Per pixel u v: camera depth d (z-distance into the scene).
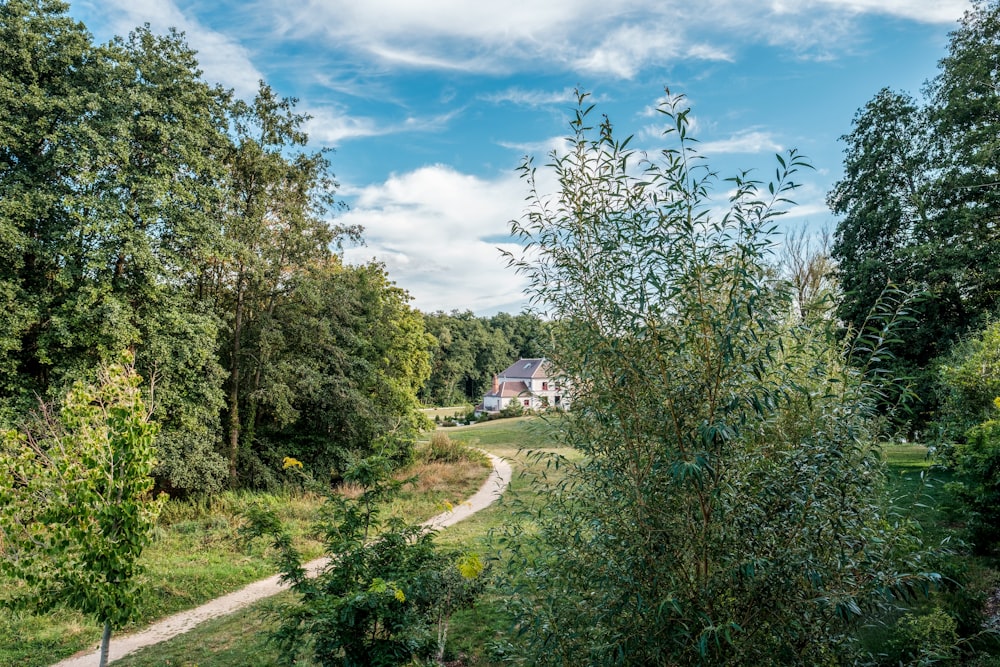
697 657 3.30
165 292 17.17
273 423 24.53
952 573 5.28
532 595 4.32
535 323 4.63
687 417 3.46
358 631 4.42
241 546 14.05
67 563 4.85
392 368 29.19
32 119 14.41
